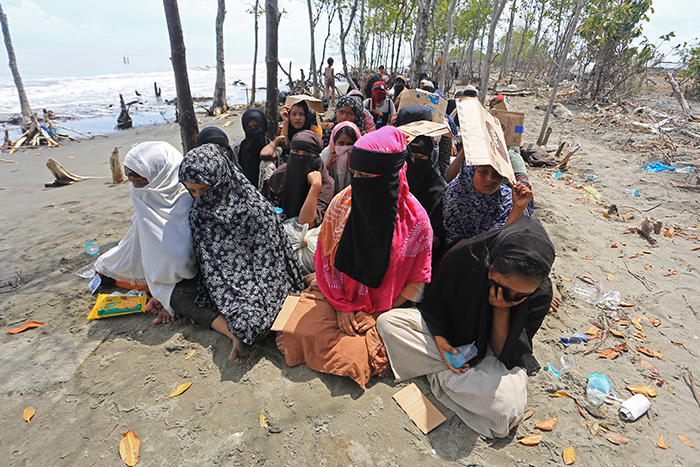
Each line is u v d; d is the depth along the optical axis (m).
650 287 3.47
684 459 1.97
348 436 2.05
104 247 4.02
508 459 1.96
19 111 15.64
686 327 2.97
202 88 26.39
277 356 2.57
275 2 4.86
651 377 2.50
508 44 22.05
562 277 3.59
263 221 2.81
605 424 2.16
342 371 2.31
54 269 3.62
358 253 2.35
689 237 4.43
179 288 2.80
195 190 2.56
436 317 2.36
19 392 2.31
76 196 5.67
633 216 4.99
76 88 25.72
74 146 9.56
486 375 2.14
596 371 2.54
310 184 3.50
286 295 2.87
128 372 2.45
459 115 2.25
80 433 2.08
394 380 2.41
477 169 2.49
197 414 2.17
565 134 9.50
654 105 12.83
